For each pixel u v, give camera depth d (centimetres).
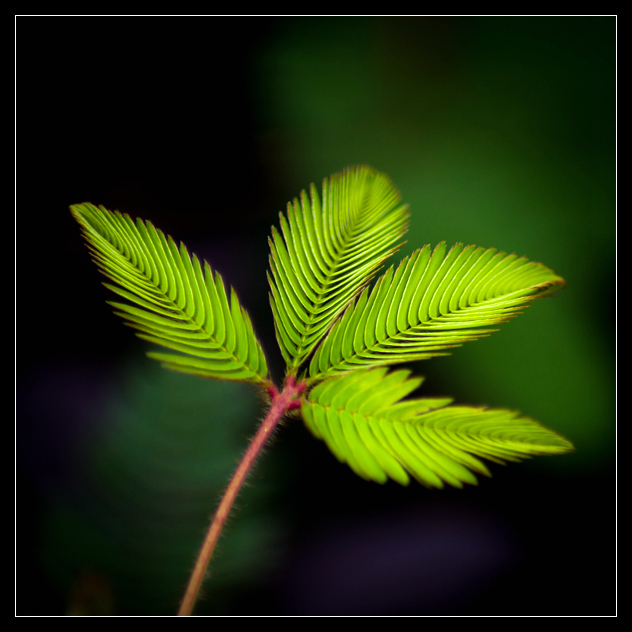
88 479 63
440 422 46
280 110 113
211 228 117
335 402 46
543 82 101
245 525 63
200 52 117
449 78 106
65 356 92
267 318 103
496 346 87
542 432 46
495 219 95
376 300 47
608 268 90
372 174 50
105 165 118
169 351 69
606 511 85
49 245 108
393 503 90
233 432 66
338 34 112
